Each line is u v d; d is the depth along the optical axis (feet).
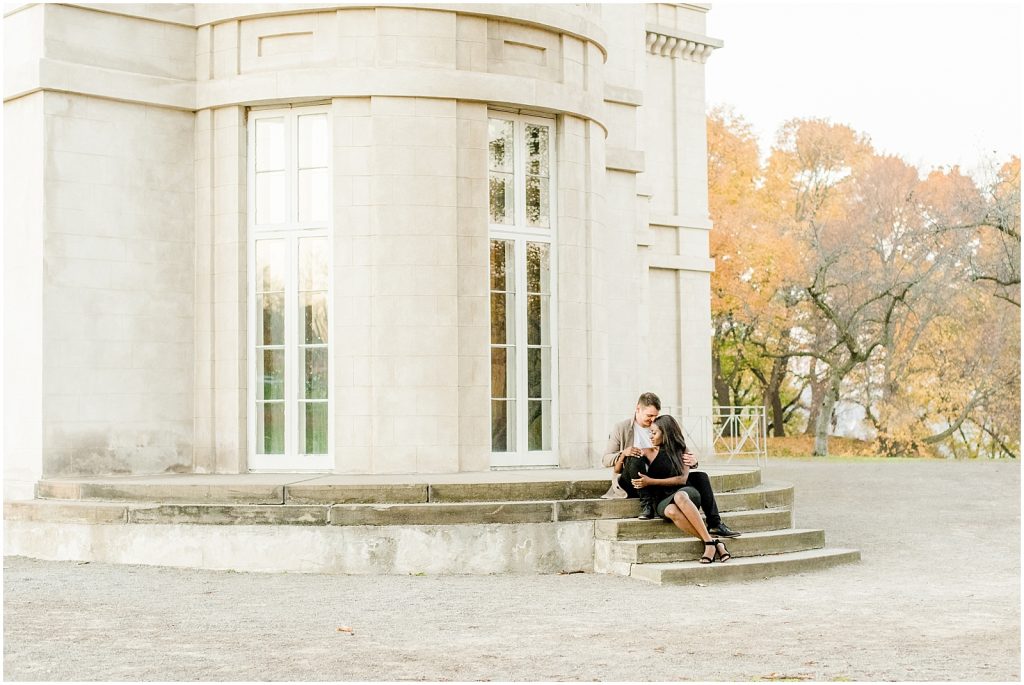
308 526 33.88
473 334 41.04
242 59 42.22
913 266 138.10
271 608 27.76
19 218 40.91
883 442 143.74
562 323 43.96
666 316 89.45
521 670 20.98
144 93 41.60
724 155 155.53
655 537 34.47
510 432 42.65
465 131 41.37
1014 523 49.32
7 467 41.06
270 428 41.78
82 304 40.45
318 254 41.34
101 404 40.73
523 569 34.04
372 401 39.93
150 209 41.98
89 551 35.60
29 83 39.86
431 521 33.83
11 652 22.47
